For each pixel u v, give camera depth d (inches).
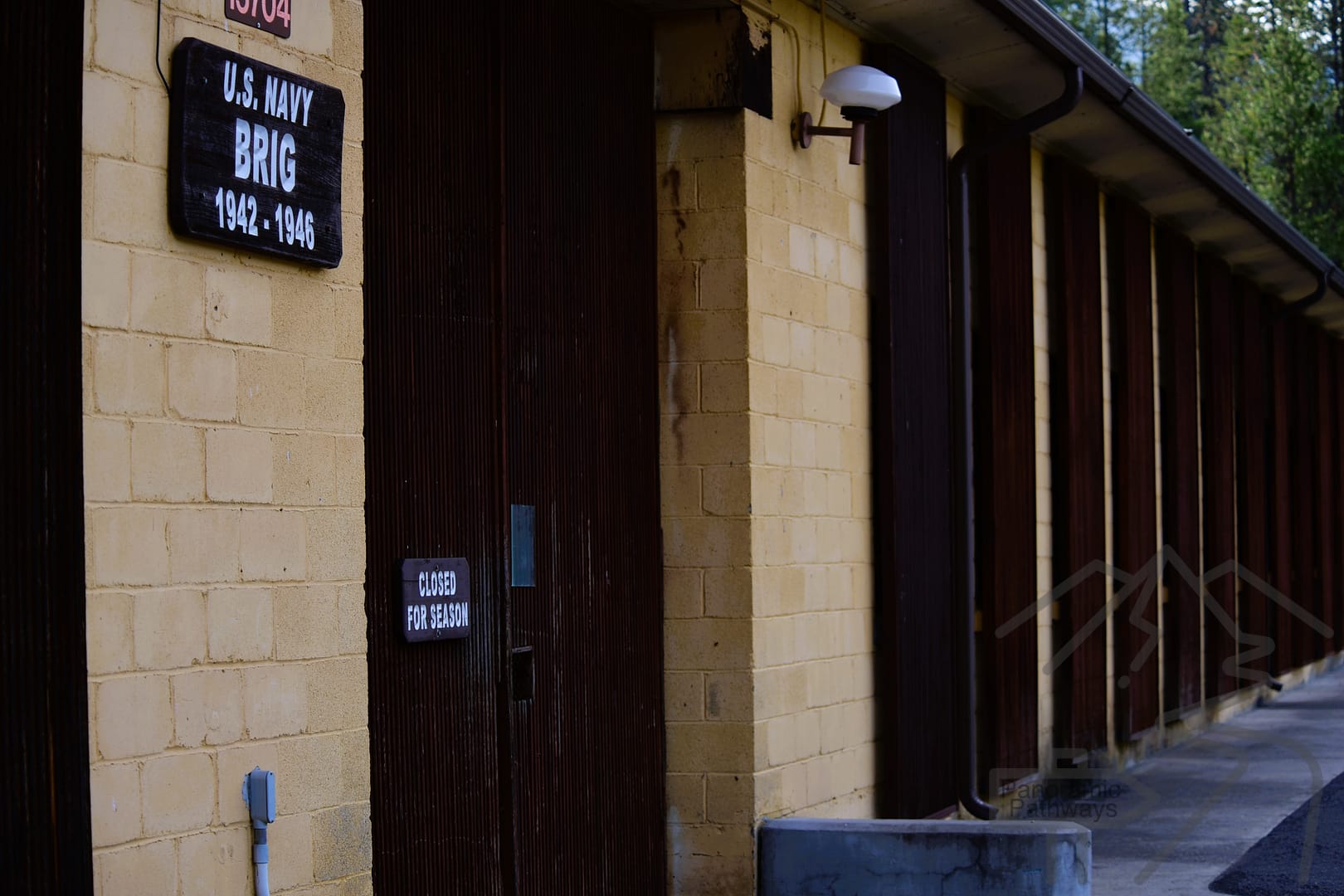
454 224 228.2
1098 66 370.6
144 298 150.6
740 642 273.9
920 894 261.6
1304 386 823.1
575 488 255.0
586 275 260.5
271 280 166.6
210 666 156.8
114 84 148.1
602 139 266.1
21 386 138.6
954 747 359.6
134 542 148.9
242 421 161.9
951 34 337.7
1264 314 746.2
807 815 292.0
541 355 247.4
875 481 330.3
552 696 246.1
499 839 231.5
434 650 219.6
